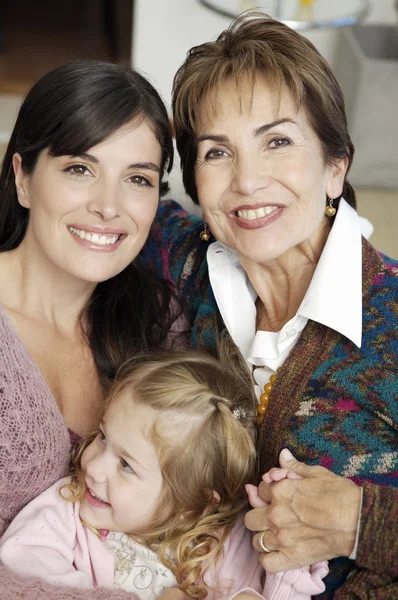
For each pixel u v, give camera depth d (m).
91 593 1.27
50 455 1.41
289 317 1.54
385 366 1.33
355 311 1.37
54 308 1.59
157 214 1.81
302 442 1.38
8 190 1.55
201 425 1.44
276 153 1.38
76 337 1.63
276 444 1.42
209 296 1.65
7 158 1.53
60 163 1.40
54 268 1.53
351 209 1.49
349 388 1.35
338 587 1.36
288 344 1.45
